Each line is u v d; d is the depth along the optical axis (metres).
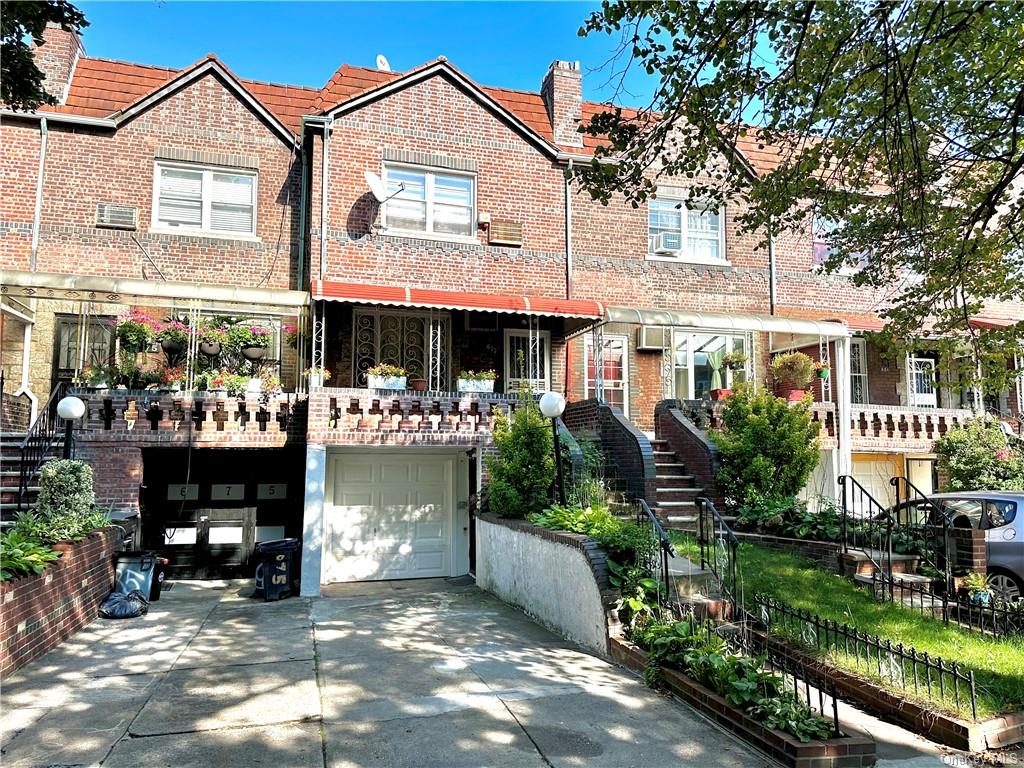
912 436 16.75
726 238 17.91
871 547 10.10
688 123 8.50
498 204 16.11
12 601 6.81
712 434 13.57
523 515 10.80
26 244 14.01
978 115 8.90
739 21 7.37
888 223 10.36
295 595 11.52
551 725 5.48
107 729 5.38
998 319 19.28
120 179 14.70
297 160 15.76
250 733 5.30
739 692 5.48
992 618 7.77
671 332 17.28
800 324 15.59
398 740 5.16
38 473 10.84
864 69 8.39
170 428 12.14
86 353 14.02
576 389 16.70
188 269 14.79
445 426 12.76
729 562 8.52
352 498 14.19
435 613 9.89
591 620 7.75
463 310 14.52
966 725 5.32
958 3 7.49
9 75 8.76
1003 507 9.94
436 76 15.95
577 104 17.34
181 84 15.15
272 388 13.20
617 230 17.12
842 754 4.89
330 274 14.68
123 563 10.23
